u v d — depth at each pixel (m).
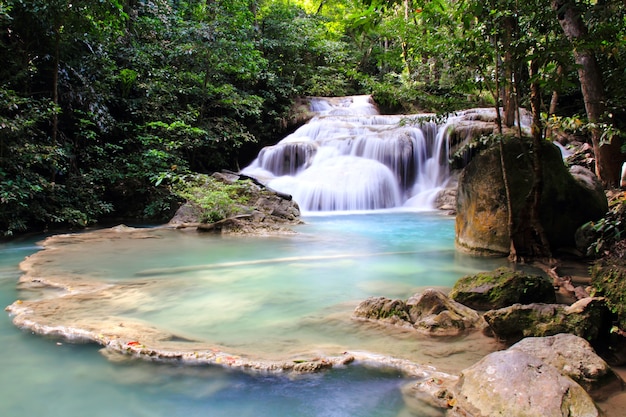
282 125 17.12
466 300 3.78
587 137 12.83
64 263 5.54
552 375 2.04
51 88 9.70
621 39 5.14
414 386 2.34
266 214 9.45
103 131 10.47
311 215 11.30
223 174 11.61
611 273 3.12
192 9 14.88
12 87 8.92
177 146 11.06
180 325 3.32
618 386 2.26
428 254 6.23
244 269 5.32
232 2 13.95
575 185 5.72
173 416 2.09
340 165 13.43
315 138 15.82
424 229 8.84
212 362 2.63
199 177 9.91
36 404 2.19
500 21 4.86
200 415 2.10
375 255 6.19
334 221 10.12
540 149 5.23
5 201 7.49
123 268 5.33
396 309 3.45
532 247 5.60
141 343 2.86
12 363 2.62
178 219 9.45
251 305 3.86
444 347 2.91
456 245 6.75
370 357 2.72
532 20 4.98
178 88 12.36
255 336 3.11
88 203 9.58
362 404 2.18
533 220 5.41
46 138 9.34
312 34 19.19
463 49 5.09
